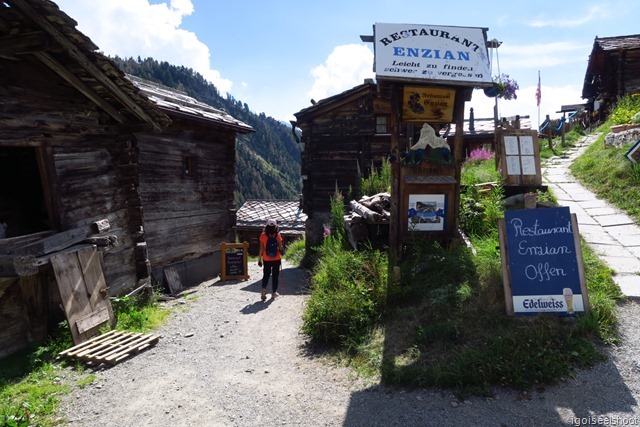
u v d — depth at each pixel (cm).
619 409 333
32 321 550
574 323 435
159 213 928
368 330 521
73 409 404
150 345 569
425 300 532
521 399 360
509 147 833
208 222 1124
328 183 1268
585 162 1042
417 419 354
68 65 588
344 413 377
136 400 420
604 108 2027
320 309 553
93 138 680
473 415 349
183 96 1184
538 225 474
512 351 403
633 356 388
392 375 418
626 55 1697
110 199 713
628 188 794
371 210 751
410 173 620
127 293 744
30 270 495
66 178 623
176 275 961
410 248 648
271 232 811
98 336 585
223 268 1067
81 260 586
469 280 534
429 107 617
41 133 585
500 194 765
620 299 474
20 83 555
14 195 755
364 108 1230
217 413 390
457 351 427
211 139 1140
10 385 450
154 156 914
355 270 619
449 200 632
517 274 467
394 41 594
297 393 421
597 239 637
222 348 560
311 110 1248
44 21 500
